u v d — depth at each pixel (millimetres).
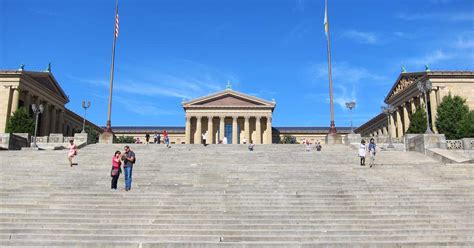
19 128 54469
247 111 90375
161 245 10672
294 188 16078
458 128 50688
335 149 33312
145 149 32031
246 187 16266
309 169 20328
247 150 32812
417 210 13656
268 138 89188
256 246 10641
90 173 18906
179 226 12219
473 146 28516
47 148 37031
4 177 17578
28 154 24938
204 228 12203
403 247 10805
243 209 13727
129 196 14672
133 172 19234
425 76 65688
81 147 33375
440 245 10914
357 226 12383
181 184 16812
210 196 14820
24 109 57312
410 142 30625
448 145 29062
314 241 11383
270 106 90188
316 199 14695
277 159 25031
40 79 72250
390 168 20125
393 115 81375
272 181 17359
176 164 22141
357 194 15172
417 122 55312
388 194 15148
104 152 27344
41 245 10805
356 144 34125
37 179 17312
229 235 11727
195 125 92250
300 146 35031
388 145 35938
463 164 20094
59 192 14969
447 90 64562
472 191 15680
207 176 18375
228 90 91188
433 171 19375
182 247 10656
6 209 13281
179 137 107500
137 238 11422
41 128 72062
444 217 13188
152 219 12633
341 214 13281
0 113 63250
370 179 17766
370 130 103562
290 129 109312
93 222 12445
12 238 11281
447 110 54031
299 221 12656
